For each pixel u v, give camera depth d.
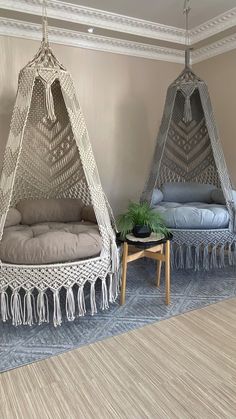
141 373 1.84
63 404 1.63
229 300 2.71
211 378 1.79
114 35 3.76
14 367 1.91
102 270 2.43
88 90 3.94
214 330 2.27
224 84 4.07
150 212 2.81
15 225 3.11
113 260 2.50
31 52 3.53
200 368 1.88
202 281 3.12
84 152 2.57
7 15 3.17
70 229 2.87
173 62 4.48
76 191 3.59
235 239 3.19
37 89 3.12
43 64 2.52
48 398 1.67
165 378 1.80
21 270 2.24
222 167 3.34
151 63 4.33
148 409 1.59
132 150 4.35
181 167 4.16
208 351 2.03
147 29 3.74
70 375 1.84
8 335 2.25
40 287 2.25
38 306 2.31
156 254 2.70
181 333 2.24
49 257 2.23
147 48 4.14
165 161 4.04
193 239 3.14
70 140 3.40
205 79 4.33
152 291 2.92
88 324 2.37
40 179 3.50
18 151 2.43
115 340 2.17
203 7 3.28
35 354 2.03
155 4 3.22
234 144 4.05
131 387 1.74
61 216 3.38
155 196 3.70
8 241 2.32
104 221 2.54
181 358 1.97
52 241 2.28
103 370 1.87
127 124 4.27
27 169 3.41
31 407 1.62
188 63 3.47
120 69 4.12
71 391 1.72
